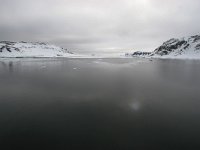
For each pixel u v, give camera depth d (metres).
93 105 17.59
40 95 21.39
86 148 10.47
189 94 21.31
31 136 11.72
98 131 12.35
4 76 36.31
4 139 11.39
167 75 36.78
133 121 13.89
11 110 16.31
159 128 12.75
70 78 33.41
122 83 28.30
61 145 10.76
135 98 19.83
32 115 15.15
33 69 50.25
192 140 11.22
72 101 18.94
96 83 28.39
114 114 15.26
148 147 10.56
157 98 19.78
